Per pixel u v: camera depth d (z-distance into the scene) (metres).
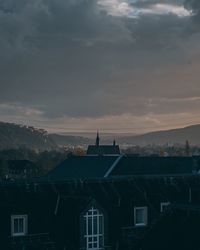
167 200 63.28
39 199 58.38
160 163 107.56
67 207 57.81
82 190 61.44
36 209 57.19
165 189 65.06
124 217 60.12
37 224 56.25
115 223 59.25
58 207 58.28
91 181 62.75
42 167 185.25
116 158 108.38
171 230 46.94
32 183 60.03
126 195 61.94
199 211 47.47
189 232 45.47
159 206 62.66
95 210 56.88
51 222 56.97
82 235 55.88
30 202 57.66
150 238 47.47
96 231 57.03
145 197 62.47
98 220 57.12
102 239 57.12
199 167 104.25
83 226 56.03
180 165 105.94
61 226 57.00
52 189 60.19
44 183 60.56
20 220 55.94
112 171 105.25
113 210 59.75
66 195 59.91
